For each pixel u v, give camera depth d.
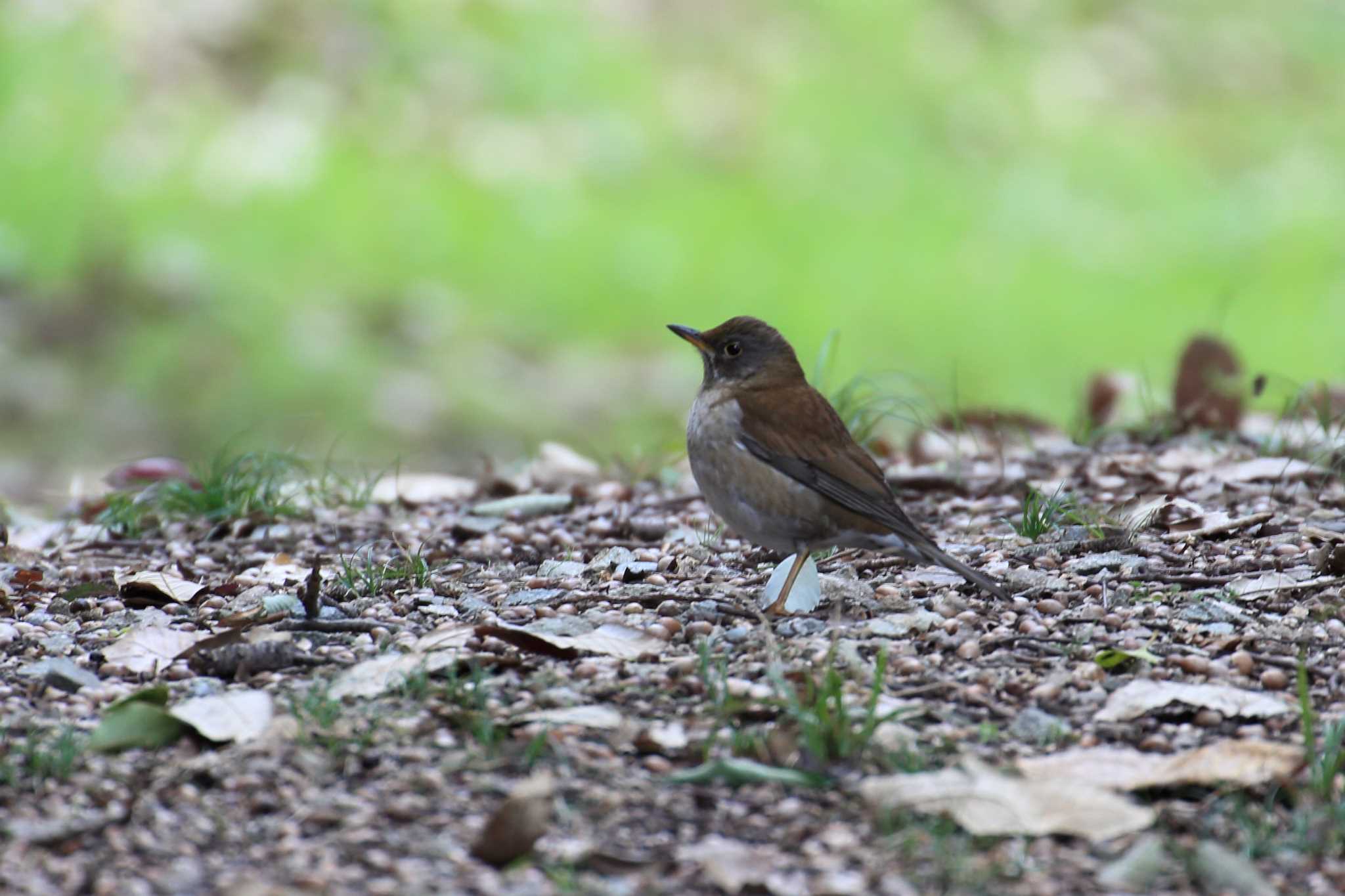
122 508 11.48
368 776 6.24
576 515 11.27
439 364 21.61
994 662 7.39
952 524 10.42
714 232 25.03
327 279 22.88
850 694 6.96
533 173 25.59
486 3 28.44
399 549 10.35
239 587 9.11
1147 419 13.35
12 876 5.54
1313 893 5.48
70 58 25.92
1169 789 6.19
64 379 20.34
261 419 20.16
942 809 5.86
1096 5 32.84
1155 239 26.53
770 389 8.46
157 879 5.52
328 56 26.89
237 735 6.49
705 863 5.55
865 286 24.16
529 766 6.29
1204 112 30.52
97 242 22.58
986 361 22.69
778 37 29.70
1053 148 28.61
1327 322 23.95
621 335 22.84
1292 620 7.90
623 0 29.66
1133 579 8.57
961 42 30.88
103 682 7.39
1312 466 11.09
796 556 8.38
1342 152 29.36
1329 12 33.84
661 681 7.13
